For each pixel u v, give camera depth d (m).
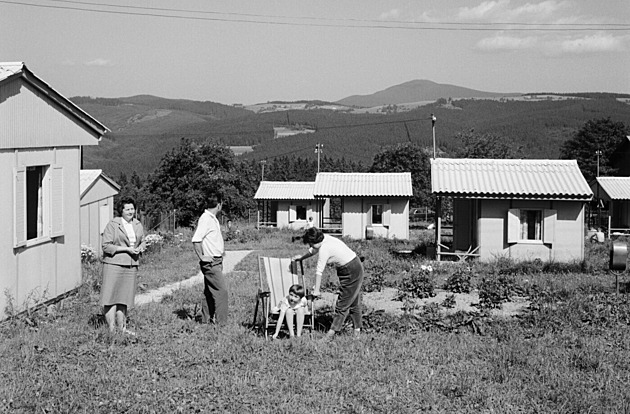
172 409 6.98
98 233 23.80
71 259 13.44
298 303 10.22
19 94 10.91
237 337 10.17
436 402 7.32
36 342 9.54
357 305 10.50
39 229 12.21
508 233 24.92
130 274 10.35
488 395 7.53
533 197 24.52
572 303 13.12
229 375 8.16
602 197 47.78
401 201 43.47
